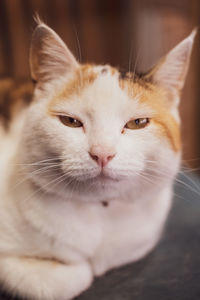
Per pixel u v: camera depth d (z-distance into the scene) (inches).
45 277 12.7
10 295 13.3
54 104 12.7
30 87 19.6
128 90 12.4
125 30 30.1
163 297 13.2
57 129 12.3
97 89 12.2
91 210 13.4
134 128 12.4
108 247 13.8
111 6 30.0
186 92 29.1
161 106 13.1
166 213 15.5
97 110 12.0
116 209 13.5
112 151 11.7
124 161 11.9
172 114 13.5
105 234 13.6
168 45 27.6
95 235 13.4
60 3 28.9
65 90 12.8
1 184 14.2
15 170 13.9
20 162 13.3
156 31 28.5
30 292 12.6
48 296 12.6
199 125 30.1
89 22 30.1
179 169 14.4
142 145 12.2
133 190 13.0
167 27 28.0
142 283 13.9
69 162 12.0
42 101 13.1
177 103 13.7
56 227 13.0
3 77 23.0
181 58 13.2
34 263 13.3
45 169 12.5
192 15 27.4
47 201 13.1
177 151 13.3
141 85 12.9
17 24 28.5
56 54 12.9
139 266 14.9
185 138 30.2
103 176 12.0
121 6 29.9
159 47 28.2
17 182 13.7
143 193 13.3
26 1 28.1
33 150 12.7
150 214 14.2
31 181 13.3
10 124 17.5
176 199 19.7
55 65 13.0
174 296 13.3
